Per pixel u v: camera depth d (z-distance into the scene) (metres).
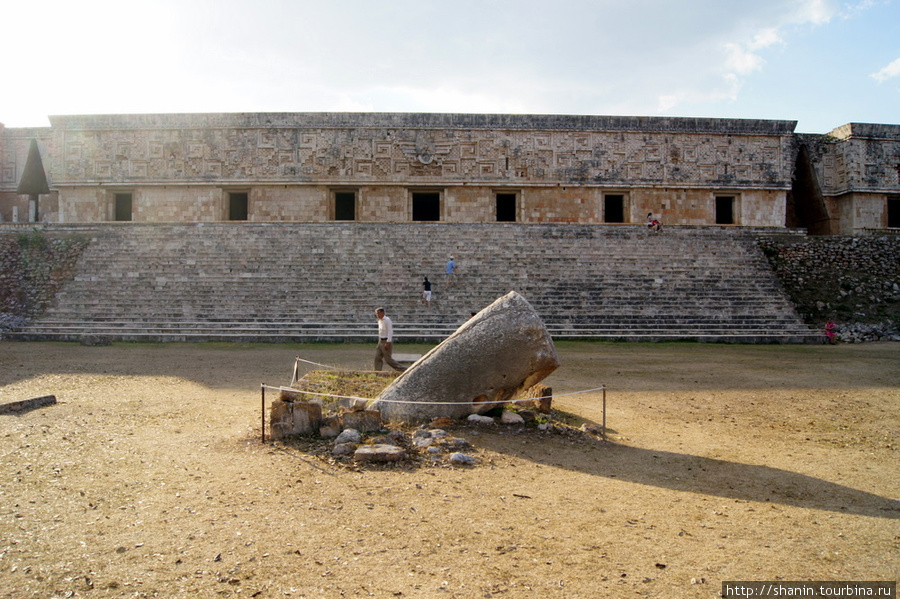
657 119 32.03
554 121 31.56
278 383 11.52
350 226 25.81
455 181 31.42
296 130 31.16
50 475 5.85
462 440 7.11
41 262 23.38
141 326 19.56
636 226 26.94
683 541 4.68
